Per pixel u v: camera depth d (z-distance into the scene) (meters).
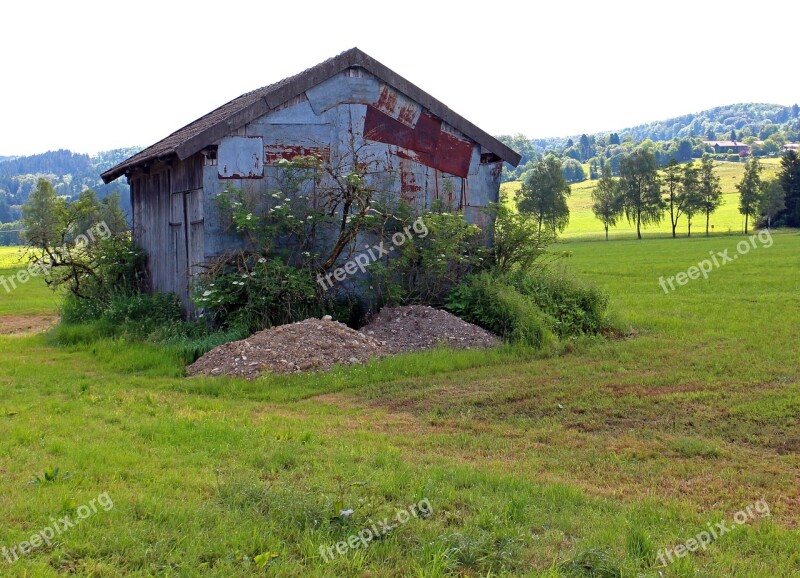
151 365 13.98
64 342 17.11
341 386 12.34
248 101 18.73
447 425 10.09
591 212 139.50
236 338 14.82
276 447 8.38
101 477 7.18
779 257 45.06
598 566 5.51
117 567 5.32
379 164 18.16
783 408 10.57
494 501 6.82
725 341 16.28
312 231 16.86
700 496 7.40
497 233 19.41
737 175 157.12
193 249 16.91
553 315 17.11
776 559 5.89
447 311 17.44
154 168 19.30
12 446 8.20
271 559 5.48
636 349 15.41
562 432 9.68
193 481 7.11
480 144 19.80
